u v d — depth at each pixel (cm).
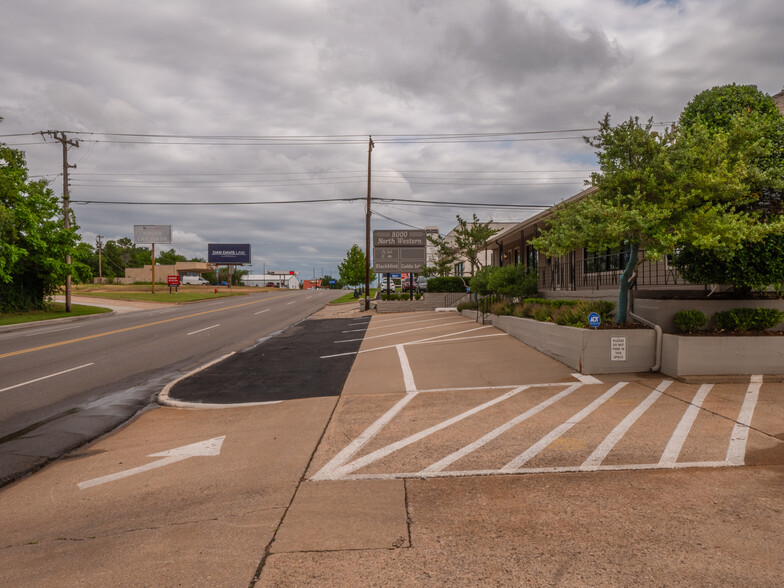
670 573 325
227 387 1030
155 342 1847
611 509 420
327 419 748
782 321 954
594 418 688
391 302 3198
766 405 719
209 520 426
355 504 446
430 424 697
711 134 931
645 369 966
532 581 319
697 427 632
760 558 340
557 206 1080
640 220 805
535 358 1159
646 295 1111
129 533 409
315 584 322
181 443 675
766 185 863
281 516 426
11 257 2725
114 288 7000
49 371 1269
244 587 321
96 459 629
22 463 616
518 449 579
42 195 3102
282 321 2764
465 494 461
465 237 2495
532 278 2027
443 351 1354
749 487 456
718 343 891
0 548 396
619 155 922
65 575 345
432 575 329
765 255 870
